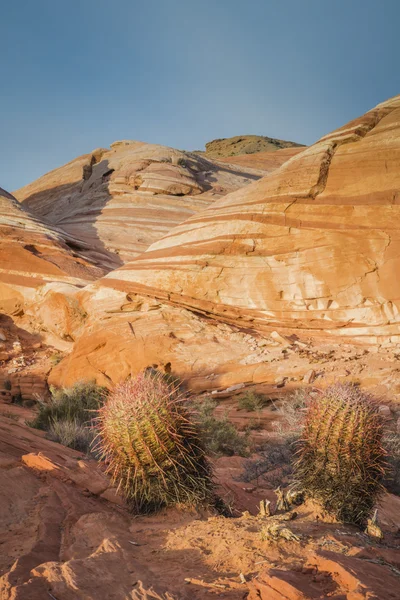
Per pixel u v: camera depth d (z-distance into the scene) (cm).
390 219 2080
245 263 2234
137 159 5241
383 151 2219
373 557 312
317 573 272
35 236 3334
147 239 4269
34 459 559
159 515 423
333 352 1850
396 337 1933
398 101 2417
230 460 891
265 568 283
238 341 2027
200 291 2264
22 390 2438
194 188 4934
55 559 335
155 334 2102
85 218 4738
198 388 1848
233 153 11538
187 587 269
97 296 2469
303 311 2103
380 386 1477
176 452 418
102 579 271
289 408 1282
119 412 412
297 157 2377
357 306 2017
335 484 393
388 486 681
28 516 422
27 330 2950
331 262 2089
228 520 386
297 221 2216
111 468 431
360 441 392
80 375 2212
